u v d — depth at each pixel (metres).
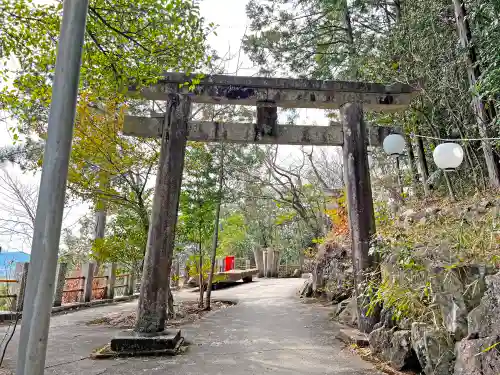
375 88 5.78
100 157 7.63
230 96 5.54
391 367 3.65
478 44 5.07
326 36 10.99
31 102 4.45
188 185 8.67
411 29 6.07
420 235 4.61
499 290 2.69
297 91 5.69
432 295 3.46
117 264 11.19
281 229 23.27
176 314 7.80
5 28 4.06
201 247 9.44
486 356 2.54
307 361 4.01
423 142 8.00
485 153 5.27
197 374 3.64
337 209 10.20
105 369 3.85
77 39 2.49
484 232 3.81
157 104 8.17
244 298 10.58
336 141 5.74
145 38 4.25
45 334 2.18
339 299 8.20
